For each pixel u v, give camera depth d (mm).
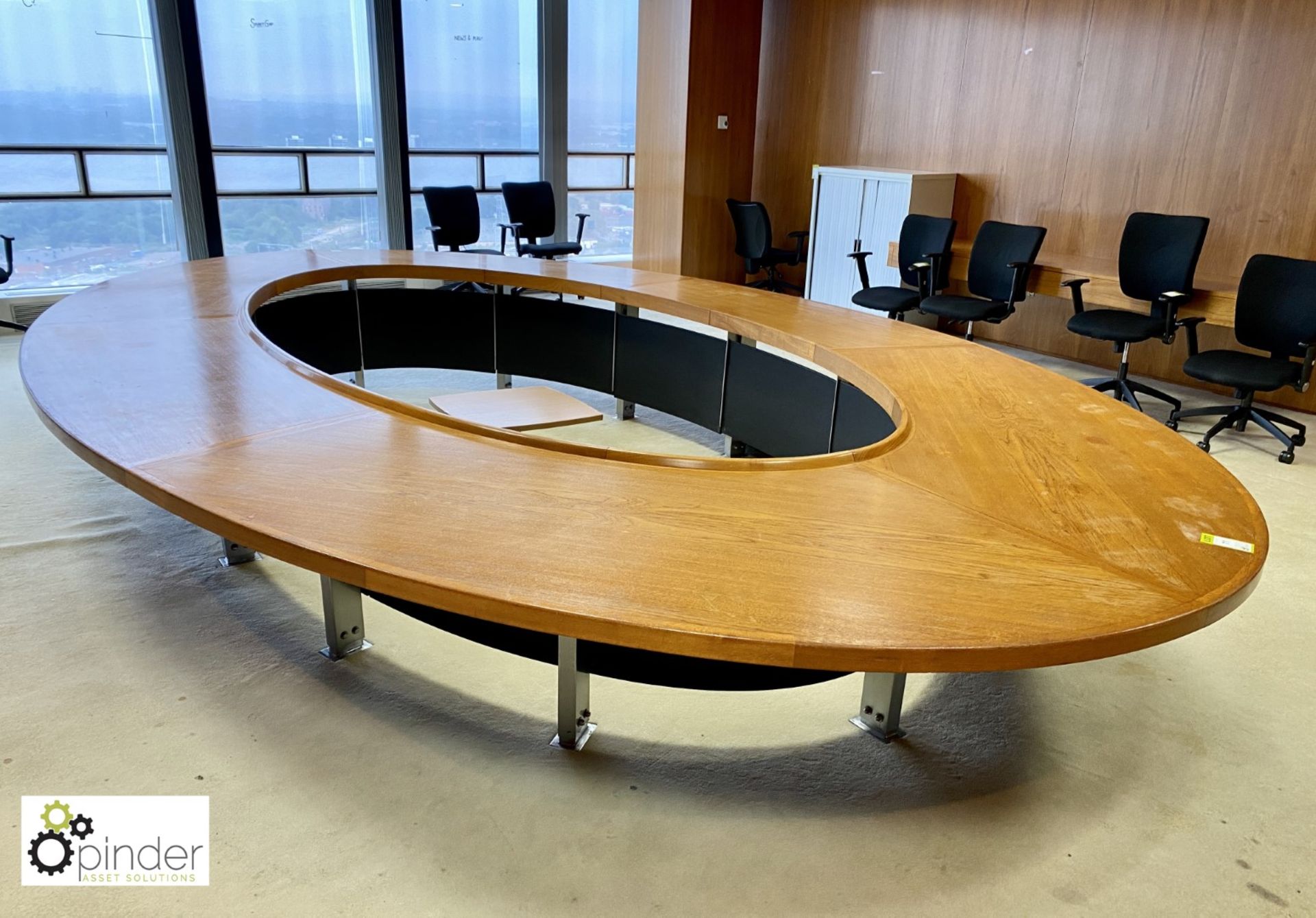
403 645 2439
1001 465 2029
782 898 1634
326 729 2064
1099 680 2414
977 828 1839
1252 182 5020
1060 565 1557
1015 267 5262
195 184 6086
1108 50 5512
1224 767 2068
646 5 7324
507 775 1931
